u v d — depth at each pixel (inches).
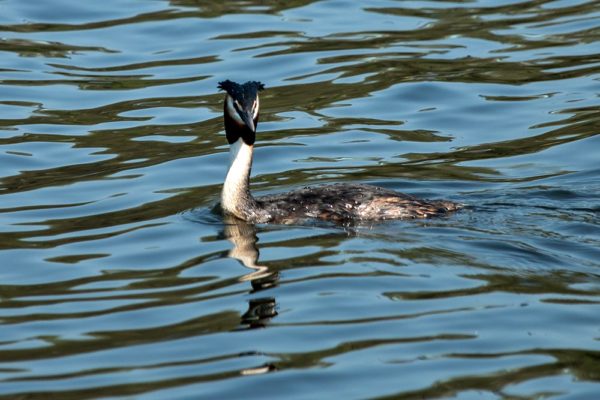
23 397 407.2
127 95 807.1
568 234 562.3
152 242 565.9
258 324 465.7
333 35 904.3
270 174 684.7
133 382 418.3
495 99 796.6
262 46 882.8
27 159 699.4
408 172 681.0
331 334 455.2
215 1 982.4
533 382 415.2
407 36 901.8
